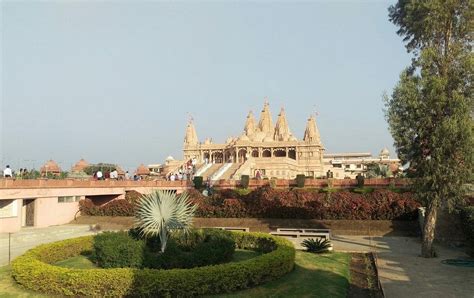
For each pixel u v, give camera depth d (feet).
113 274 45.19
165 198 57.06
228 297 45.65
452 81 71.00
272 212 115.75
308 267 59.77
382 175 183.11
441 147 68.90
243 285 47.88
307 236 90.17
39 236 101.60
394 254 76.18
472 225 70.95
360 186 135.64
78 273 45.88
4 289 49.01
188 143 393.91
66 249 64.39
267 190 125.08
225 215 120.47
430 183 71.97
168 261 52.08
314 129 352.28
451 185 70.03
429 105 69.92
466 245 79.66
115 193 147.95
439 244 84.48
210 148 375.86
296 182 149.69
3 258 74.95
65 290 46.24
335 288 51.24
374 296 50.96
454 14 74.38
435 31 75.36
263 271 49.96
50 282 46.98
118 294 45.01
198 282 45.42
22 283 49.06
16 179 109.70
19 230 108.06
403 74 72.79
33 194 114.32
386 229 102.42
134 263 51.70
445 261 69.41
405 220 104.94
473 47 73.77
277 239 66.13
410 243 88.53
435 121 70.90
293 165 312.71
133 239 56.59
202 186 165.17
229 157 367.45
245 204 118.83
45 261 59.31
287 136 380.17
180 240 61.36
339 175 351.46
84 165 243.19
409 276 59.57
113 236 57.36
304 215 112.57
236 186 159.74
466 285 54.39
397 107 72.95
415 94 70.64
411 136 72.08
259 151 352.28
